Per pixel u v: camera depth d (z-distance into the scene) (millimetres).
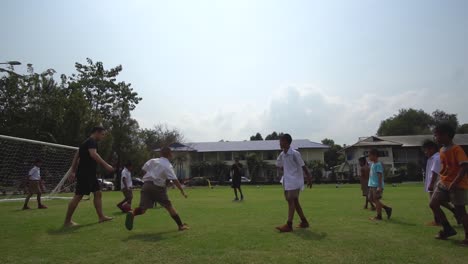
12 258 4391
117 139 40219
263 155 61594
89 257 4418
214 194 21312
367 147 58094
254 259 4270
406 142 60594
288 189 6473
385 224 7117
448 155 5574
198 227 6777
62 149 21156
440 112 86188
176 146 60250
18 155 19422
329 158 89375
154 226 6953
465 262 4102
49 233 6176
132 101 41594
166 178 6465
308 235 5832
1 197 19219
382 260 4203
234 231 6273
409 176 52125
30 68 34062
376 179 8164
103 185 39656
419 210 9953
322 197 16547
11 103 32844
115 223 7418
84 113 34031
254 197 17328
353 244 5098
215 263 4109
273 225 7023
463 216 5301
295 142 63875
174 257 4387
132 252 4660
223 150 61062
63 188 21031
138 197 19875
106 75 40344
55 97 34094
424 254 4492
